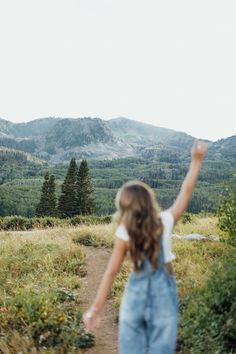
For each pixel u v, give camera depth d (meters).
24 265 13.12
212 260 11.64
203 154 3.72
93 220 29.06
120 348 3.51
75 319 7.88
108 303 9.54
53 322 7.55
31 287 9.98
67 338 7.14
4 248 15.59
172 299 3.42
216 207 10.38
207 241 14.77
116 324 8.28
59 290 9.99
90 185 69.00
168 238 3.45
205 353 5.74
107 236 17.28
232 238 10.22
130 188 3.45
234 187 10.05
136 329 3.44
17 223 30.50
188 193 3.64
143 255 3.36
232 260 6.93
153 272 3.38
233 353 5.62
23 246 15.55
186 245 13.91
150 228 3.35
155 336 3.40
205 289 7.11
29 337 7.12
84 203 68.19
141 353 3.44
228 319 5.89
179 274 10.52
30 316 7.84
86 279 12.00
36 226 30.00
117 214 3.51
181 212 3.59
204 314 6.18
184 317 6.70
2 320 7.92
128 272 11.21
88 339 7.35
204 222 22.09
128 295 3.45
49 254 13.84
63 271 12.52
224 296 6.25
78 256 14.11
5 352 6.75
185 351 6.23
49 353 6.58
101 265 13.48
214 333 5.85
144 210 3.38
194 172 3.69
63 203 67.94
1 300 9.32
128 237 3.39
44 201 67.94
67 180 68.00
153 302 3.38
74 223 29.33
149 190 3.48
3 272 12.62
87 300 10.03
